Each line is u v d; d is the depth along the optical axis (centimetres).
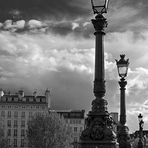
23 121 13212
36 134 8931
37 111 13275
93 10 1384
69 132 9581
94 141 1316
